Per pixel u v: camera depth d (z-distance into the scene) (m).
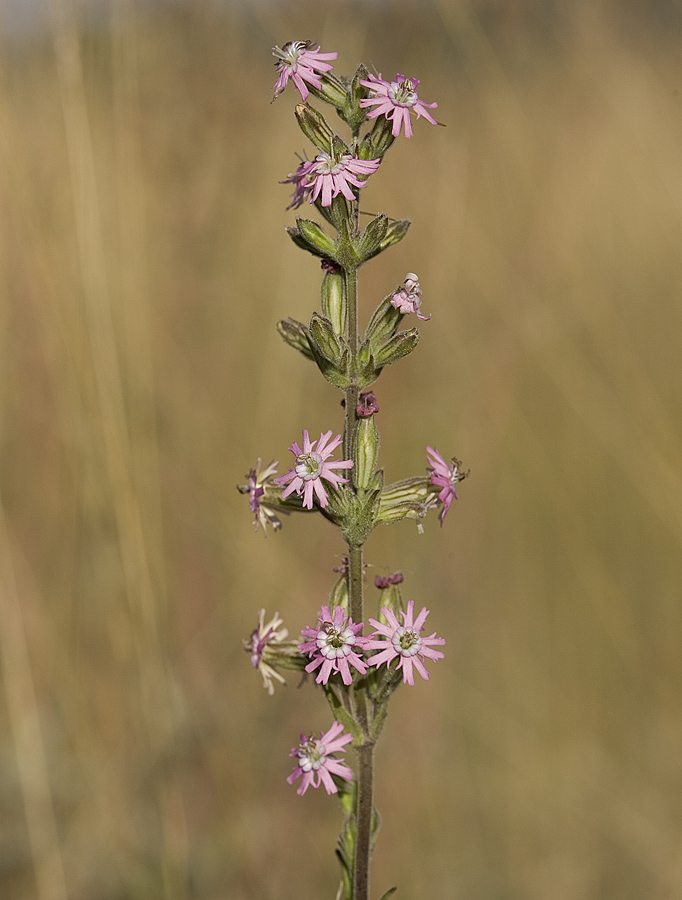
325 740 0.62
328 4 0.93
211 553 0.88
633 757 0.84
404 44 1.04
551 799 0.81
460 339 0.99
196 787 0.79
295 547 0.90
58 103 0.84
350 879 0.63
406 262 0.99
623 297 1.04
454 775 0.83
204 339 0.93
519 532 0.94
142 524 0.80
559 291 1.00
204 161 0.91
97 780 0.78
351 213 0.62
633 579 0.91
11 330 0.84
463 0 1.04
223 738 0.80
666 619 0.89
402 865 0.79
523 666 0.87
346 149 0.62
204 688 0.83
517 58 1.16
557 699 0.86
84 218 0.79
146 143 0.88
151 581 0.80
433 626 0.89
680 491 0.90
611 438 0.93
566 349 0.98
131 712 0.79
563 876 0.79
